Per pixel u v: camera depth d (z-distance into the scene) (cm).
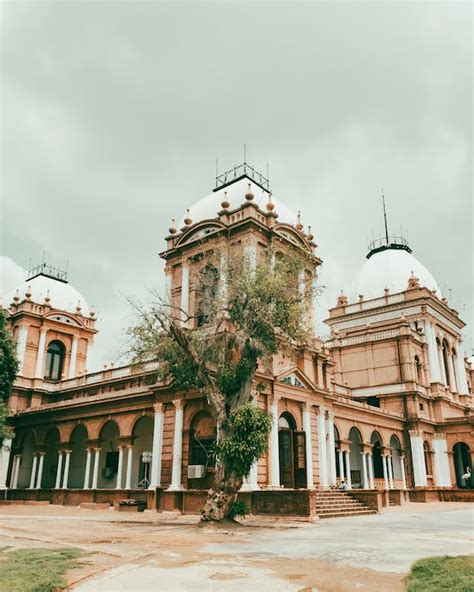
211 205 3331
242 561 1121
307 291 2366
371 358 4694
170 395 2847
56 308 4631
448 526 1933
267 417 1992
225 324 2619
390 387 4488
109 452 3628
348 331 5147
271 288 2192
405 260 5472
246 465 1919
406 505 3450
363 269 5634
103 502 3002
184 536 1602
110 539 1505
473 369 6156
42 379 4262
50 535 1603
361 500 2683
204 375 2094
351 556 1193
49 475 3941
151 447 3359
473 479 4562
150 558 1152
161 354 2214
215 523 1847
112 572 970
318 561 1124
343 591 844
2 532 1670
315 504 2230
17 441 3981
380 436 3978
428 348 4788
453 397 4975
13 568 973
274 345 2209
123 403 3203
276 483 2558
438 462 4397
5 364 3375
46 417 3806
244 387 2083
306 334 2320
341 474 3456
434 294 5072
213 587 862
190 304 3078
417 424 4272
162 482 2734
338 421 3534
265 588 857
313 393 3039
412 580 885
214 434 2597
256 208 3016
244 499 2295
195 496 2453
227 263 2364
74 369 4538
